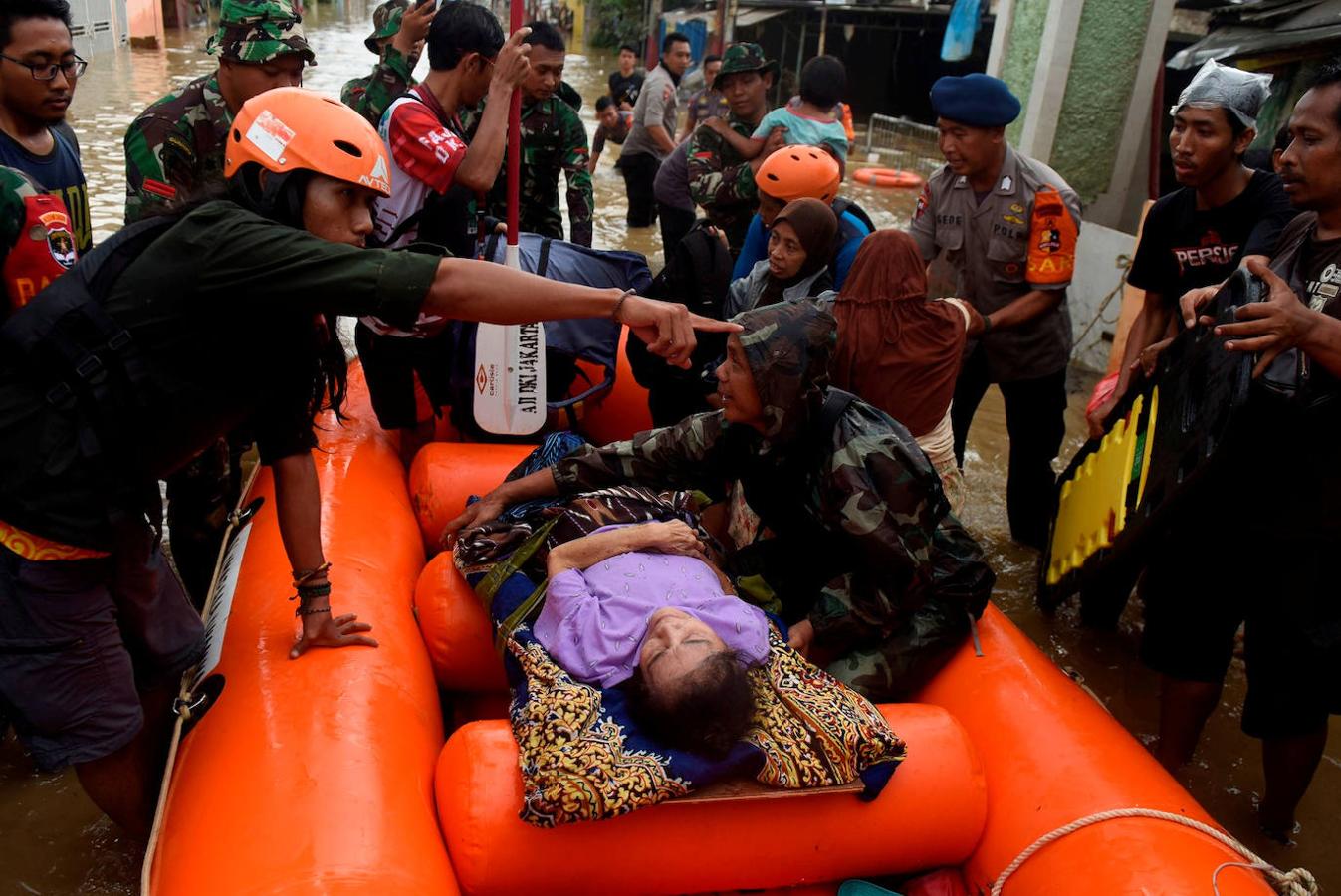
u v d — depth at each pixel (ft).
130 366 6.59
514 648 8.71
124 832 8.86
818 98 17.97
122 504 6.94
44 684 7.13
